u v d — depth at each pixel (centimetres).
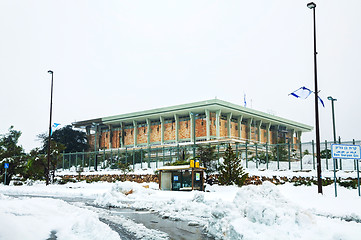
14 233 817
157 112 7425
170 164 3741
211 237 966
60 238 873
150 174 3788
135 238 954
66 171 5059
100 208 1728
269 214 836
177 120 7406
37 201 1388
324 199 1786
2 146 4209
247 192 1047
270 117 8025
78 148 7388
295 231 798
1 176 3991
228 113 7269
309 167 3266
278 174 3088
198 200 1670
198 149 3716
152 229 1100
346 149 1923
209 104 6725
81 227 1004
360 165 3111
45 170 4125
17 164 4075
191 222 1206
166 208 1584
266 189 1067
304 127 9144
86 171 4781
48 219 1080
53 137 7400
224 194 2261
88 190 3036
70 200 2203
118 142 8281
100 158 5153
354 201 1684
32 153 4231
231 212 960
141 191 2344
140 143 7944
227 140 6341
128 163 4125
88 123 8538
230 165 3003
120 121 8131
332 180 2691
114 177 4088
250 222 855
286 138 8856
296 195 1994
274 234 785
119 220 1279
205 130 7075
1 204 1224
